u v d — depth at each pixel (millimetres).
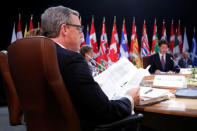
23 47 666
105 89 909
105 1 5387
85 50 2365
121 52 4590
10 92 1557
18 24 4180
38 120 693
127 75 957
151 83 1482
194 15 5711
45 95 657
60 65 675
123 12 5539
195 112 744
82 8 5219
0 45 4348
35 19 4641
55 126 680
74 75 663
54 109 667
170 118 901
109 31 5480
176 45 4977
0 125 2662
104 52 4418
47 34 798
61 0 4910
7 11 4383
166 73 2408
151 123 935
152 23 5703
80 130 700
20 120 1610
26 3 4547
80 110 693
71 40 810
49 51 634
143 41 4695
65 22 790
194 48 4957
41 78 636
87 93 660
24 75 670
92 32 4543
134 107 859
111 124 720
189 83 1475
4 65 1512
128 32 5613
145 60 3346
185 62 3936
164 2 5676
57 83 634
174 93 1124
